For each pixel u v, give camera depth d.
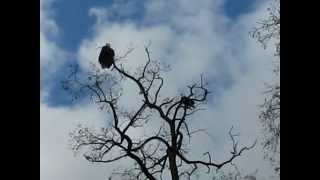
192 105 20.77
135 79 20.47
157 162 20.47
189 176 20.84
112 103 20.38
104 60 19.36
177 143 20.31
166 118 20.50
